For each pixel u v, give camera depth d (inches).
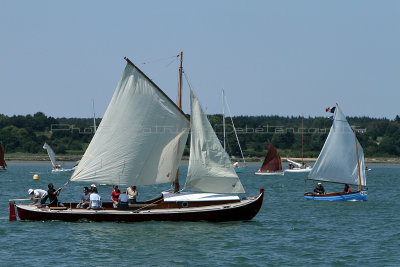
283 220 5000.0
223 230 4313.5
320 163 6973.4
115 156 4660.4
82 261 3358.8
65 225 4409.5
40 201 4889.3
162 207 4557.1
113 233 4128.9
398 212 5689.0
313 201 6781.5
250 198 4685.0
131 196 4638.3
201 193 4724.4
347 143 6845.5
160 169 4717.0
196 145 4628.4
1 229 4249.5
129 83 4653.1
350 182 6830.7
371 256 3558.1
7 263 3287.4
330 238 4126.5
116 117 4658.0
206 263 3341.5
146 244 3796.8
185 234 4126.5
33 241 3860.7
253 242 3927.2
